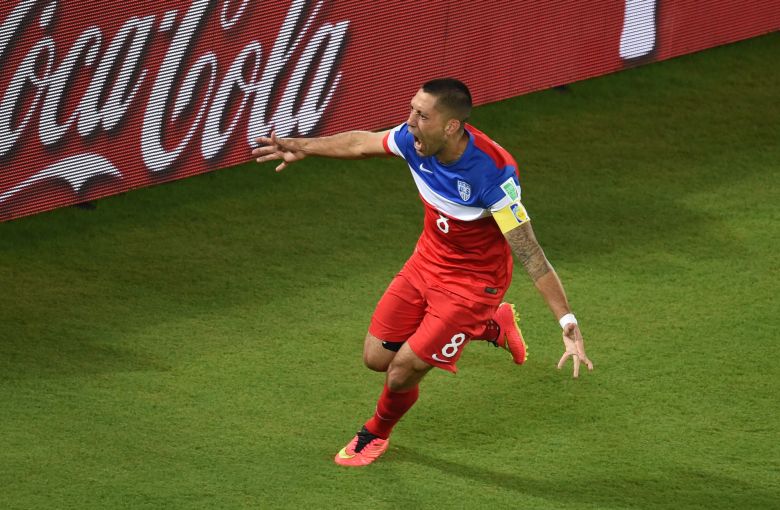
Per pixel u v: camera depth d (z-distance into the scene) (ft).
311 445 69.05
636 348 79.30
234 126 94.68
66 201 89.04
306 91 97.09
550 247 90.89
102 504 63.16
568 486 66.54
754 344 80.07
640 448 69.82
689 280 87.30
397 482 66.28
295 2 93.71
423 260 65.26
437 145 60.29
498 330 72.90
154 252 87.51
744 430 71.72
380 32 99.09
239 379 74.49
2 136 84.58
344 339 79.15
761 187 100.58
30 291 82.12
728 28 120.78
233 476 65.98
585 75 113.29
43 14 83.25
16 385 72.38
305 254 88.43
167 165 92.58
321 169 99.76
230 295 83.10
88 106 87.35
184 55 90.07
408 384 65.16
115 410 70.79
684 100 114.11
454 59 104.42
